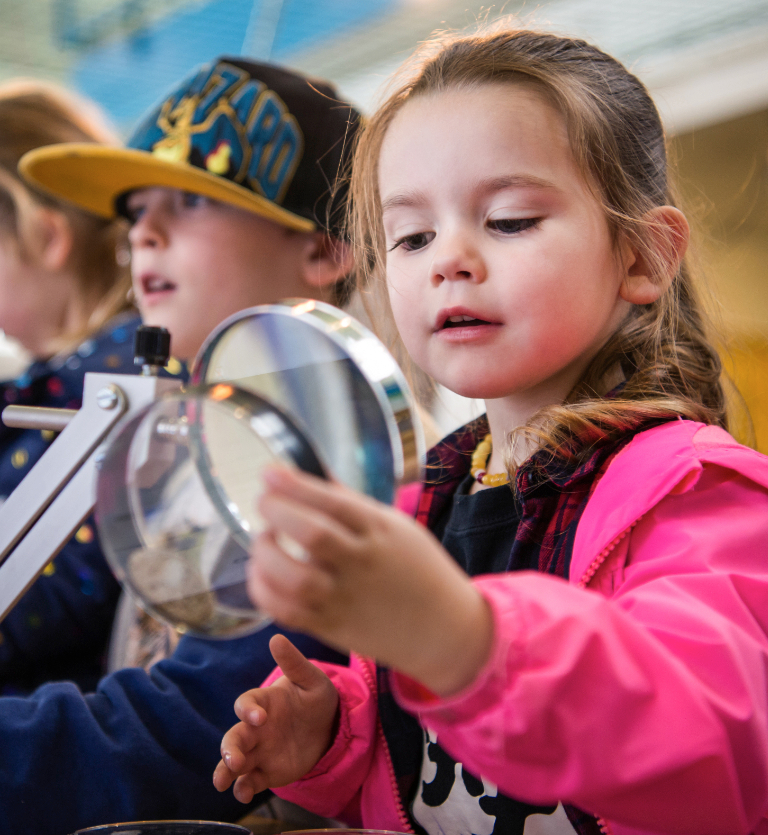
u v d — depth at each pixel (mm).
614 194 673
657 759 391
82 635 1128
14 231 1516
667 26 1862
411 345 670
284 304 435
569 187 639
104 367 1253
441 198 640
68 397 1244
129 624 1060
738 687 442
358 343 403
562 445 653
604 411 645
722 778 410
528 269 616
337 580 329
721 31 1877
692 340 782
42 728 725
